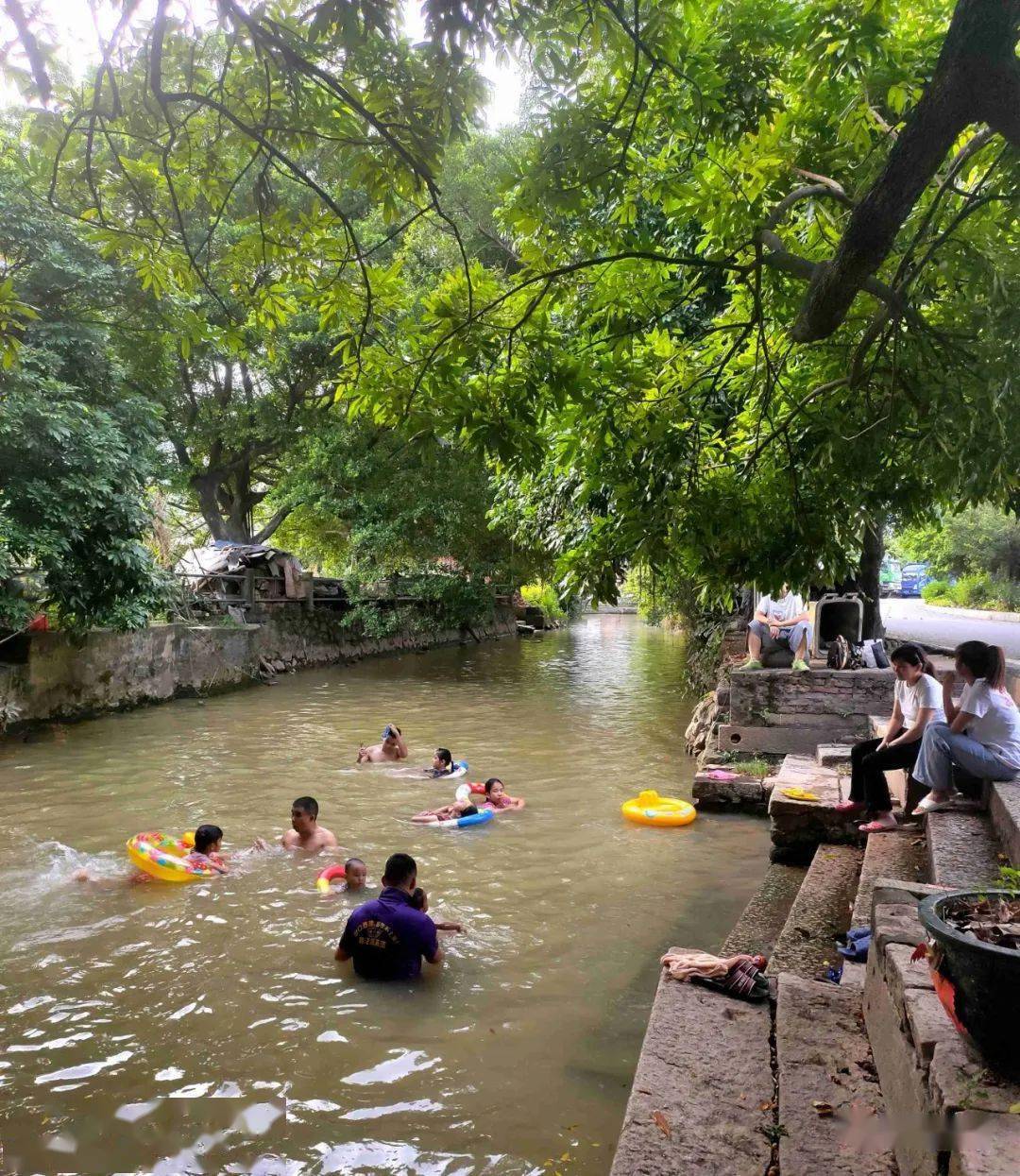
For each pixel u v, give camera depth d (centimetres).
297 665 2320
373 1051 470
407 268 1961
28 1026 491
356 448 2344
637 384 428
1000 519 3612
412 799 1009
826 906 579
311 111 367
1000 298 352
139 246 413
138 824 889
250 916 654
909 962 302
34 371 1162
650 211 667
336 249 397
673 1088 312
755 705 1071
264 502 3384
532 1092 435
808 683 1059
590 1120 412
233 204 1484
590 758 1261
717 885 732
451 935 628
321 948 600
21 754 1206
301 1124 407
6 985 538
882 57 370
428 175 347
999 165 341
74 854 787
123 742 1304
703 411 455
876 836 639
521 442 372
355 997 531
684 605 1898
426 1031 493
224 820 911
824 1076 314
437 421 371
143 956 582
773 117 389
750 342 496
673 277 481
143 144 405
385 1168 378
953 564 3844
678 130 397
